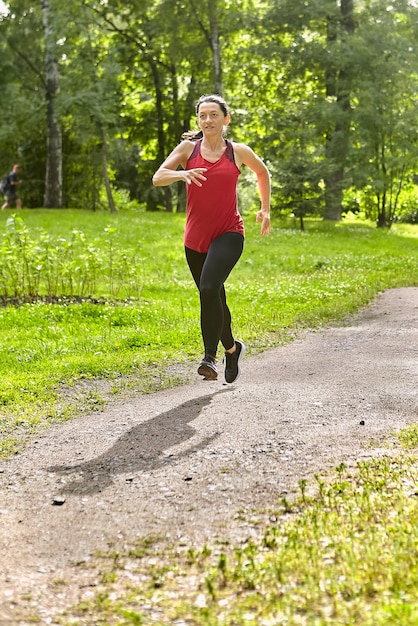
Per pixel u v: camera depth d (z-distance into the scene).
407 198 42.16
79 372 7.63
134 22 36.31
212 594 3.04
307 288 14.05
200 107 5.52
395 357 7.93
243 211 39.16
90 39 31.45
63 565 3.47
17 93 33.16
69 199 37.59
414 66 31.31
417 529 3.44
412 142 31.55
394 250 23.58
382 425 5.38
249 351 8.67
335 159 30.30
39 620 2.98
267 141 32.34
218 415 5.79
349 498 3.94
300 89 34.91
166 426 5.58
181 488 4.31
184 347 8.95
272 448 4.91
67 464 4.87
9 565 3.48
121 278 14.90
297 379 7.03
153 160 40.28
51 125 34.41
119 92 37.84
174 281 15.48
